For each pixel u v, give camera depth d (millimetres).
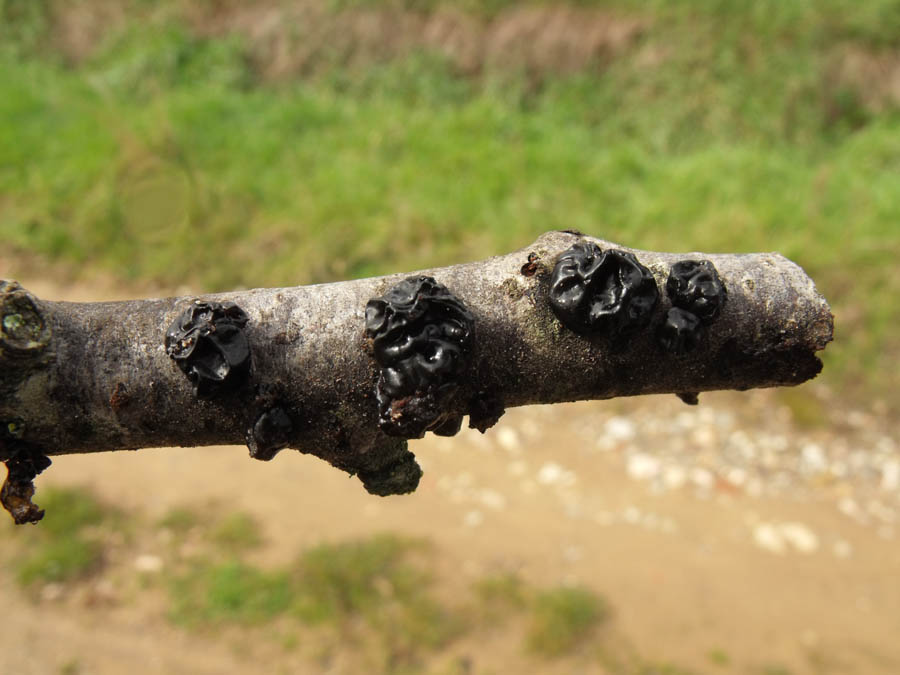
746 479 5773
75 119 10180
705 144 9570
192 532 5164
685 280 1399
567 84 10250
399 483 1605
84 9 11969
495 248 7941
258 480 5641
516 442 6121
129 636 4512
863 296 7168
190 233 8500
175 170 9156
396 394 1336
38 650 4418
